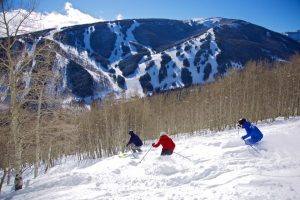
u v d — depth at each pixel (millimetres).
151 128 53062
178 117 57594
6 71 14945
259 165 9828
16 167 15258
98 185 10211
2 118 15117
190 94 65750
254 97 49531
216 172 9688
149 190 9000
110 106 49156
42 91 16953
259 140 12617
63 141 23656
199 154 12859
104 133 45938
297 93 47312
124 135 44438
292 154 10922
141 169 11750
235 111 48438
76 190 9859
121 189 9344
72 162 35531
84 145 44938
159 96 71562
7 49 14438
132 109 50688
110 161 15375
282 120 42406
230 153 11859
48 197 9641
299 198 6637
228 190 7746
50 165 33094
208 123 51250
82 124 42406
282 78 51312
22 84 15531
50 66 16844
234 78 55156
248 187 7707
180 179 9703
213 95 54031
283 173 8688
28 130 16469
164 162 12148
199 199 7316
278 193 7020
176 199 7598
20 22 14461
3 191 17203
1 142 16703
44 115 17812
